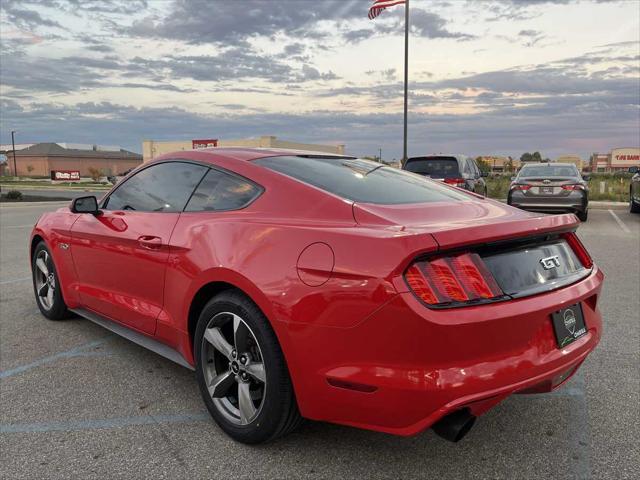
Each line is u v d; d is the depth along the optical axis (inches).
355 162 137.4
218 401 108.9
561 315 94.7
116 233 137.3
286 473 94.9
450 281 82.7
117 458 99.8
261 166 117.6
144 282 129.0
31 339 167.2
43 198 1129.4
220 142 2298.2
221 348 105.9
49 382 134.6
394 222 94.3
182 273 114.2
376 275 82.4
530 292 90.1
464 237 84.4
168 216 125.8
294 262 92.4
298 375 91.6
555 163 538.9
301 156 130.3
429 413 81.0
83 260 155.1
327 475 94.3
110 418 115.6
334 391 87.7
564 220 101.1
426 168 502.6
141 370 142.6
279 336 92.7
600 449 102.0
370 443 104.6
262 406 98.2
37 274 189.2
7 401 124.0
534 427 110.6
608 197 829.8
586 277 104.2
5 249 355.9
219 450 102.6
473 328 81.0
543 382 89.8
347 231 90.4
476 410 83.7
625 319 183.8
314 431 109.3
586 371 139.8
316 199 104.1
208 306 107.0
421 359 80.7
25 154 5251.0
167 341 125.9
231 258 101.9
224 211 115.3
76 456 100.5
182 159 134.5
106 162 5723.4
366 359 84.3
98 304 150.2
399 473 94.9
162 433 109.2
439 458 99.3
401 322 80.4
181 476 94.0
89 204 147.3
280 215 105.0
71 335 171.2
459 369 81.4
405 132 863.7
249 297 99.7
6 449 103.0
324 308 87.0
